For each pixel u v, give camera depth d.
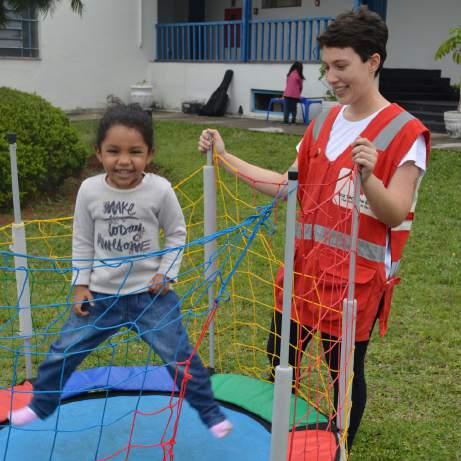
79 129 12.44
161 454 2.79
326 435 2.85
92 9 16.72
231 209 7.73
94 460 2.73
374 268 2.64
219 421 2.67
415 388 3.91
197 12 18.92
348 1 15.23
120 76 17.55
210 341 3.53
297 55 15.48
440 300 5.25
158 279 2.66
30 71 15.95
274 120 14.98
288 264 1.94
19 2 8.62
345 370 2.62
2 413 3.01
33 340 4.31
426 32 14.32
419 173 2.57
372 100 2.64
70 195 8.31
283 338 1.97
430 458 3.22
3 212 7.55
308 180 2.80
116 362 4.19
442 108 12.77
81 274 2.69
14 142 2.99
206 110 16.02
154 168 9.52
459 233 6.93
